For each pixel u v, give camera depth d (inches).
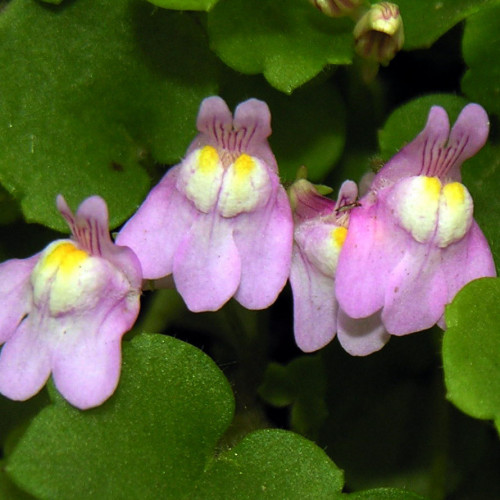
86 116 4.7
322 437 5.0
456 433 5.0
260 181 4.4
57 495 4.3
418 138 4.4
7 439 4.7
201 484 4.4
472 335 4.3
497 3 4.7
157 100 4.8
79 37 4.7
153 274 4.4
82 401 4.3
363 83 5.0
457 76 5.1
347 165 5.1
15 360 4.4
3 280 4.4
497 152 4.8
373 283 4.4
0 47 4.7
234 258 4.4
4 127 4.7
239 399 5.0
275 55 4.6
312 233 4.5
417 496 4.4
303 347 4.5
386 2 4.5
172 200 4.5
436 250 4.4
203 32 4.7
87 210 4.3
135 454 4.4
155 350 4.4
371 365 5.0
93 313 4.4
